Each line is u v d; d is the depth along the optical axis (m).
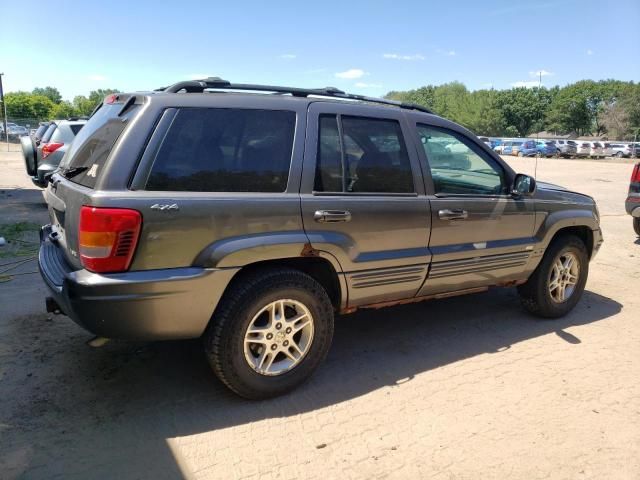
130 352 3.95
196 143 3.07
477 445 3.00
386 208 3.64
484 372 3.88
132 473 2.66
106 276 2.80
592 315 5.21
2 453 2.76
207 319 3.10
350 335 4.50
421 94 129.62
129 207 2.80
